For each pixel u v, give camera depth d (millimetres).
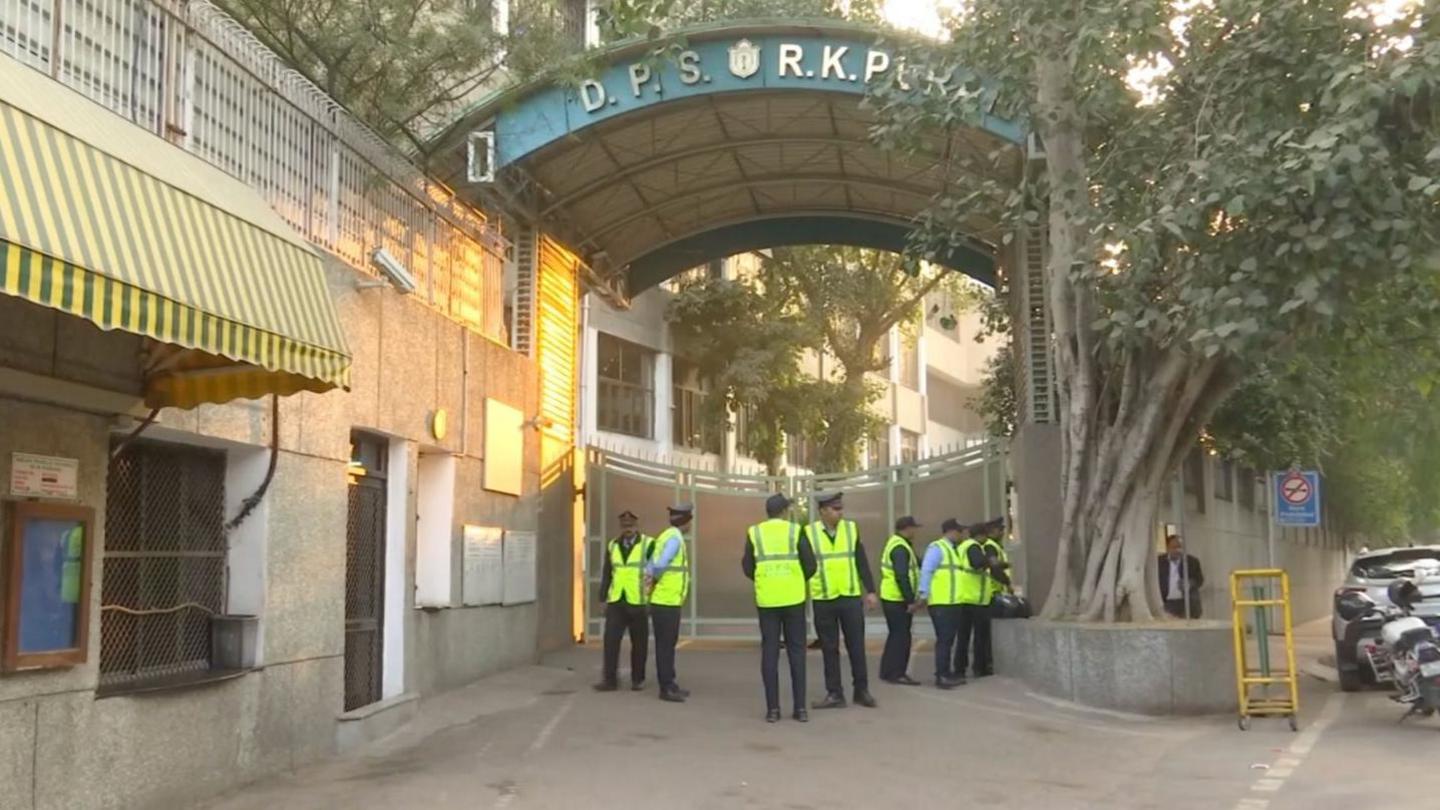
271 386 7199
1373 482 29594
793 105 14898
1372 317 11648
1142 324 10430
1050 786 8328
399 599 10938
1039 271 15805
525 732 10094
